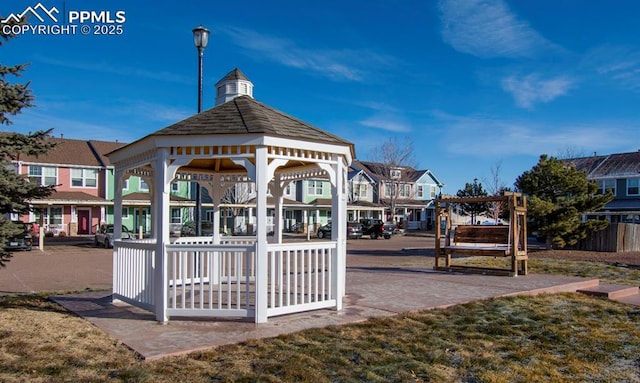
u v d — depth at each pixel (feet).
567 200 62.85
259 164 20.90
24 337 18.35
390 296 27.89
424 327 20.80
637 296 30.40
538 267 46.73
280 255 21.89
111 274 46.06
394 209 147.54
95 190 116.78
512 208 39.09
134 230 118.01
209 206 125.90
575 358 17.10
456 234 43.32
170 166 21.54
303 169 29.37
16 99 22.72
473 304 25.75
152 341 18.13
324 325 20.75
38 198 24.91
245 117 22.45
